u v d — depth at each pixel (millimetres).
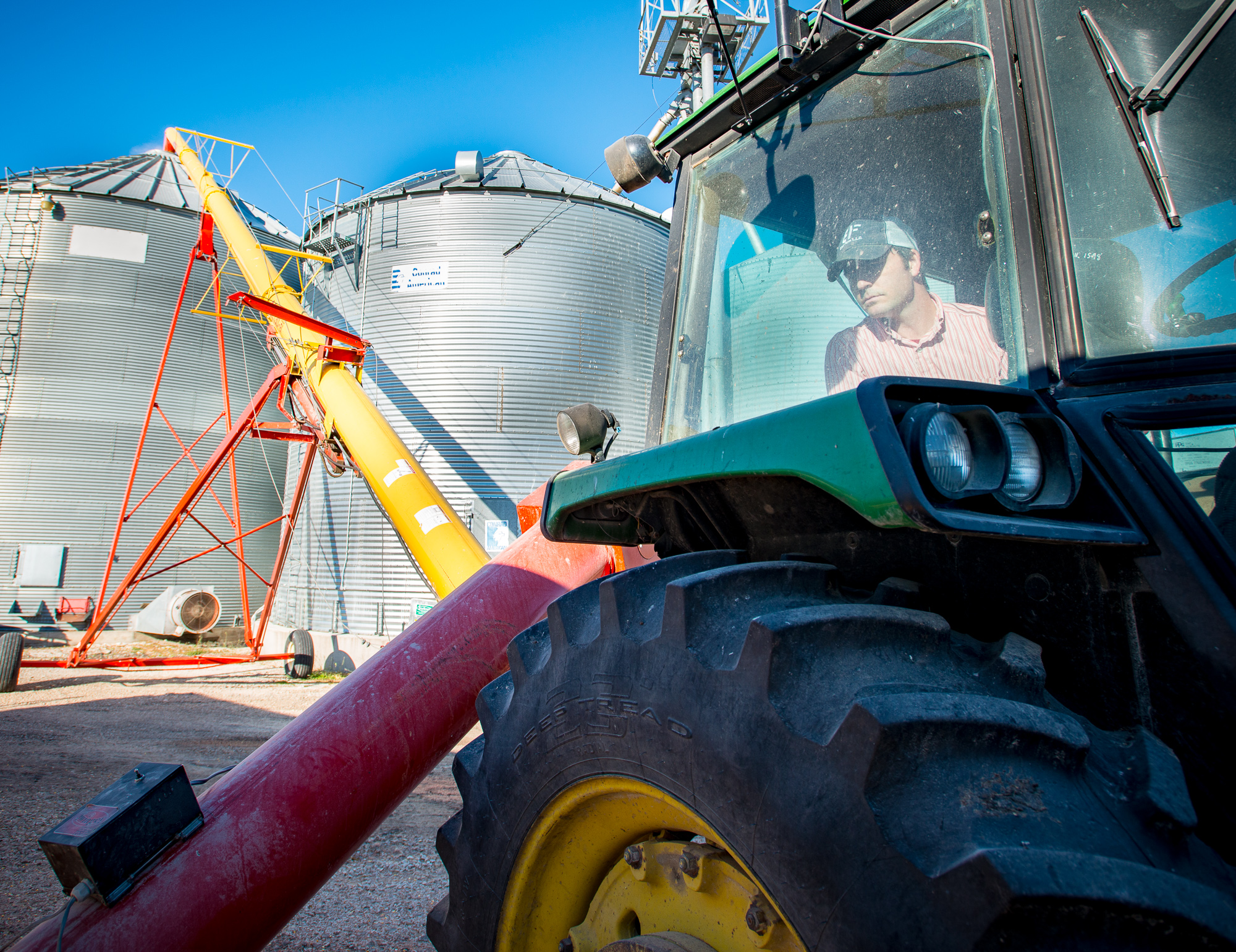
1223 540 911
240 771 2162
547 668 1299
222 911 1805
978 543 1074
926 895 686
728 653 963
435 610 2992
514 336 15031
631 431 15633
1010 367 1294
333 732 2338
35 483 18156
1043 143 1300
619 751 1085
